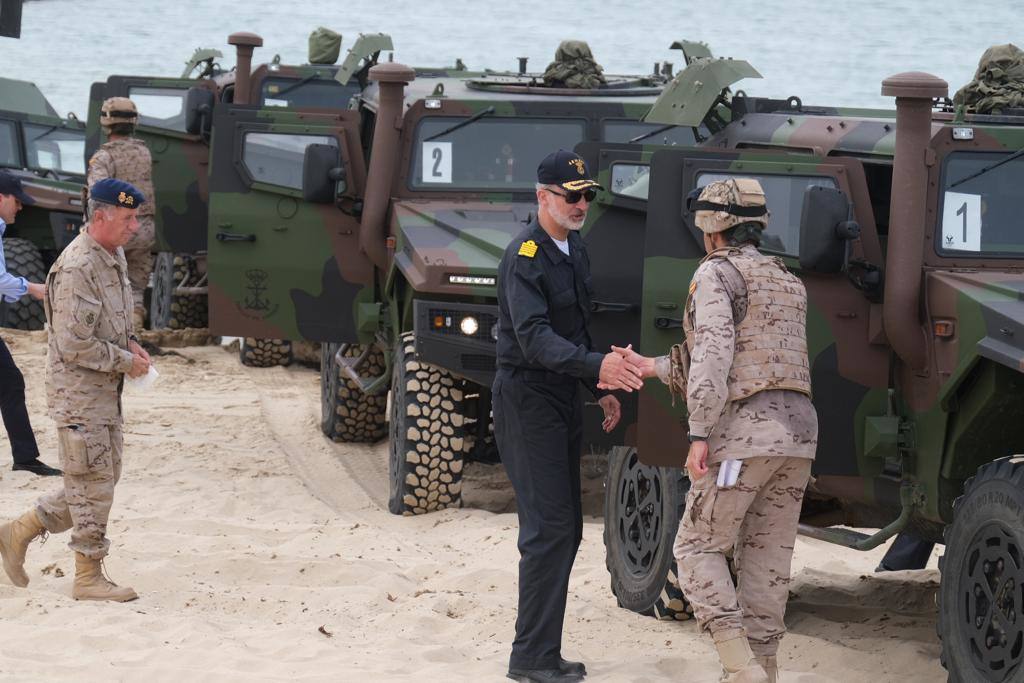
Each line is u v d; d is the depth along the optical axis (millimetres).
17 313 17875
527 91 12352
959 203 7078
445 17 166875
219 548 9219
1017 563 5824
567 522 6449
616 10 190750
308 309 11844
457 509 10680
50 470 11242
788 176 7219
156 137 17531
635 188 7938
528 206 11664
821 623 7879
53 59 88875
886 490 7109
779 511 5977
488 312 9922
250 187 11828
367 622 7621
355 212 11867
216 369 17109
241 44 17297
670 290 7004
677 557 6020
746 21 167375
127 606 7629
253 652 6820
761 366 5809
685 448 6836
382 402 13266
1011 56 8336
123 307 7668
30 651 6645
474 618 7637
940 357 6703
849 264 7031
